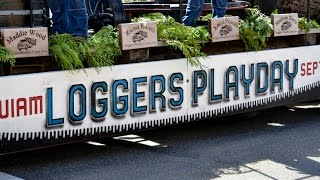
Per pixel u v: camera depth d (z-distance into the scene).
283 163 5.75
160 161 5.80
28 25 5.90
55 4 5.88
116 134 5.88
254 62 6.91
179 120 6.33
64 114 5.50
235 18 6.68
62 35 5.66
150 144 6.48
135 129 6.00
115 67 5.78
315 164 5.73
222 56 6.61
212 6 6.98
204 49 6.72
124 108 5.89
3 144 5.18
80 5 5.76
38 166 5.63
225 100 6.69
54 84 5.40
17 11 5.79
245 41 6.82
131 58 5.97
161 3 8.48
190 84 6.38
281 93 7.19
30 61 5.48
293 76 7.29
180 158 5.92
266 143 6.49
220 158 5.91
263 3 8.62
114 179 5.23
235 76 6.75
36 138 5.35
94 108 5.68
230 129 7.20
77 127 5.59
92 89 5.65
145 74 6.01
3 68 5.28
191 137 6.80
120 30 5.80
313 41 7.59
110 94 5.78
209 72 6.52
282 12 8.49
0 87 5.09
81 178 5.27
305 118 7.80
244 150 6.21
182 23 6.88
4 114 5.13
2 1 5.68
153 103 6.10
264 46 7.05
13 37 5.15
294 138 6.71
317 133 6.96
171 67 6.20
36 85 5.29
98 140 6.62
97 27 6.78
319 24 8.38
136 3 8.22
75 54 5.48
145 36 5.96
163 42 6.14
